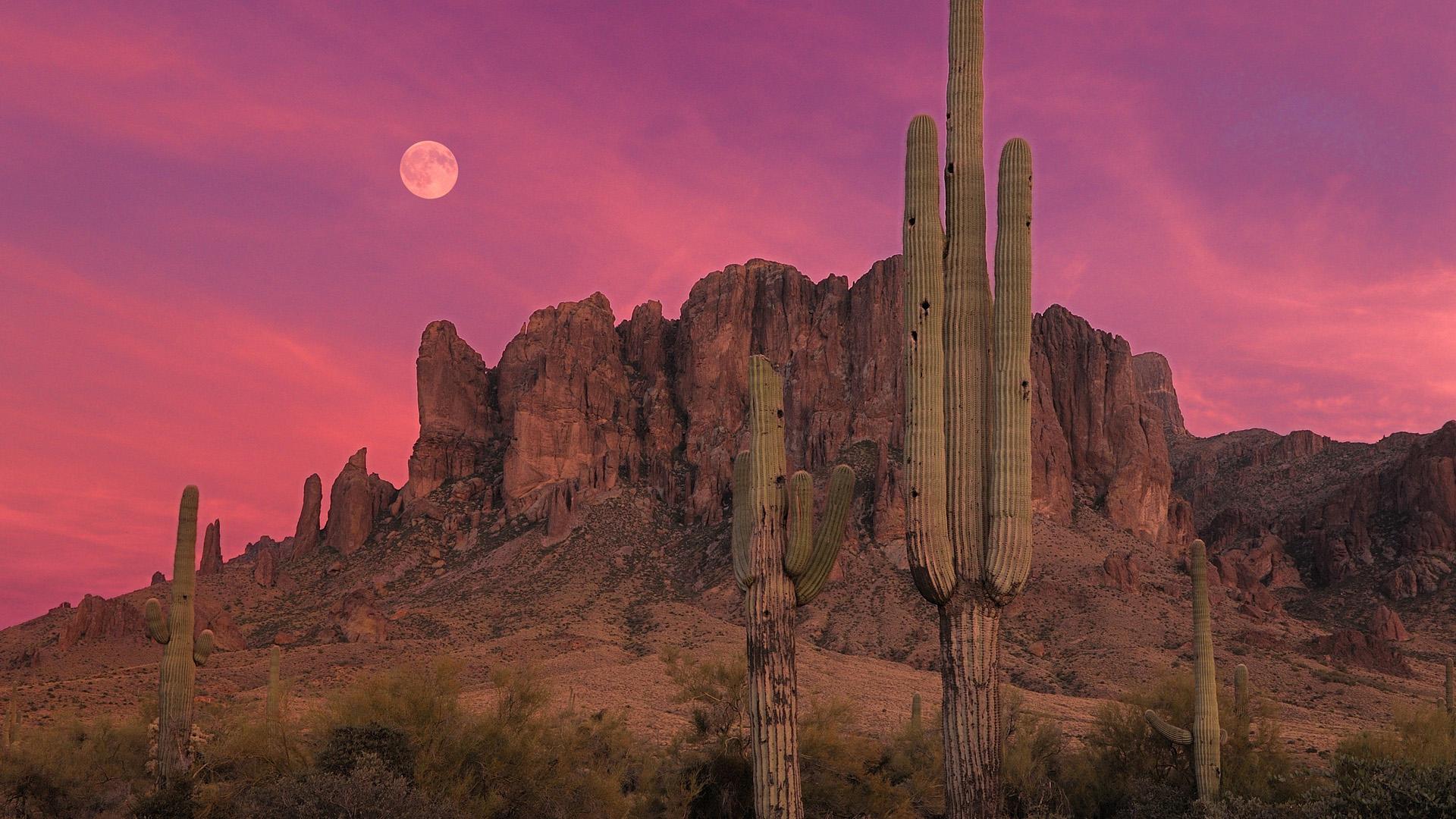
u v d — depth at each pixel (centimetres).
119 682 7338
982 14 1586
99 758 3509
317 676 8438
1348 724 7250
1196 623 2883
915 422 1446
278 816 1917
